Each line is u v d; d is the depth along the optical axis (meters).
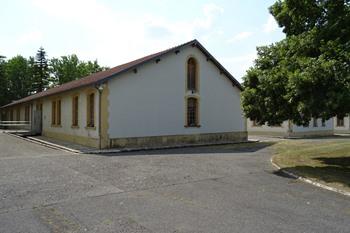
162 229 5.66
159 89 20.61
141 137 19.62
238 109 25.16
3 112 49.91
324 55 11.01
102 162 13.16
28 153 16.19
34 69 71.50
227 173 10.91
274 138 28.34
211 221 6.07
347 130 37.97
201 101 22.91
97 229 5.64
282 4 13.27
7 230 5.59
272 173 10.98
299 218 6.24
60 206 6.98
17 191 8.21
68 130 22.78
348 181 9.35
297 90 10.11
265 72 12.60
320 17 12.30
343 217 6.31
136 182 9.36
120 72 18.58
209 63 23.47
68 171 11.02
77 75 76.94
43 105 28.75
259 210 6.75
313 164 12.55
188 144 21.48
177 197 7.78
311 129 32.75
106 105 18.30
